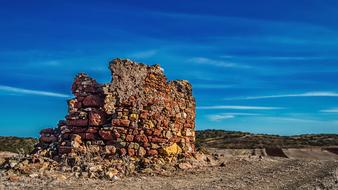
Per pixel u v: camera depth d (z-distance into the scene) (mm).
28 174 16000
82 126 20547
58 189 13633
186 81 23688
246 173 20109
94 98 20953
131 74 21109
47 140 21469
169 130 21656
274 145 64125
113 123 20203
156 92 21625
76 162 18250
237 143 67562
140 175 17766
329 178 19203
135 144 20266
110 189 14219
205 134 83938
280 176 19516
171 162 20578
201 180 17344
